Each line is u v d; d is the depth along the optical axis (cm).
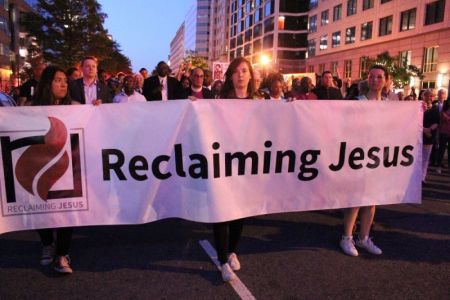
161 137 366
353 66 4219
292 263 408
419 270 399
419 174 441
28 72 3581
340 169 415
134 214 373
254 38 7425
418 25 3209
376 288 360
